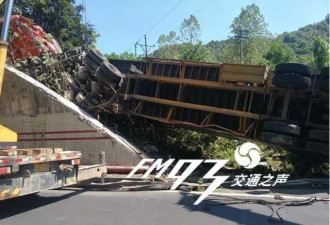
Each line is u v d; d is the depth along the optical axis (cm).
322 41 4444
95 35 4222
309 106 1188
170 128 1606
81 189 989
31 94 1384
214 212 741
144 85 1538
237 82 1284
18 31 1659
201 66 1391
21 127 1409
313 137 1175
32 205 798
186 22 6247
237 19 6669
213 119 1398
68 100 1494
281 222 670
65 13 3906
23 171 699
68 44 3869
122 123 1605
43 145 1372
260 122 1286
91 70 1478
